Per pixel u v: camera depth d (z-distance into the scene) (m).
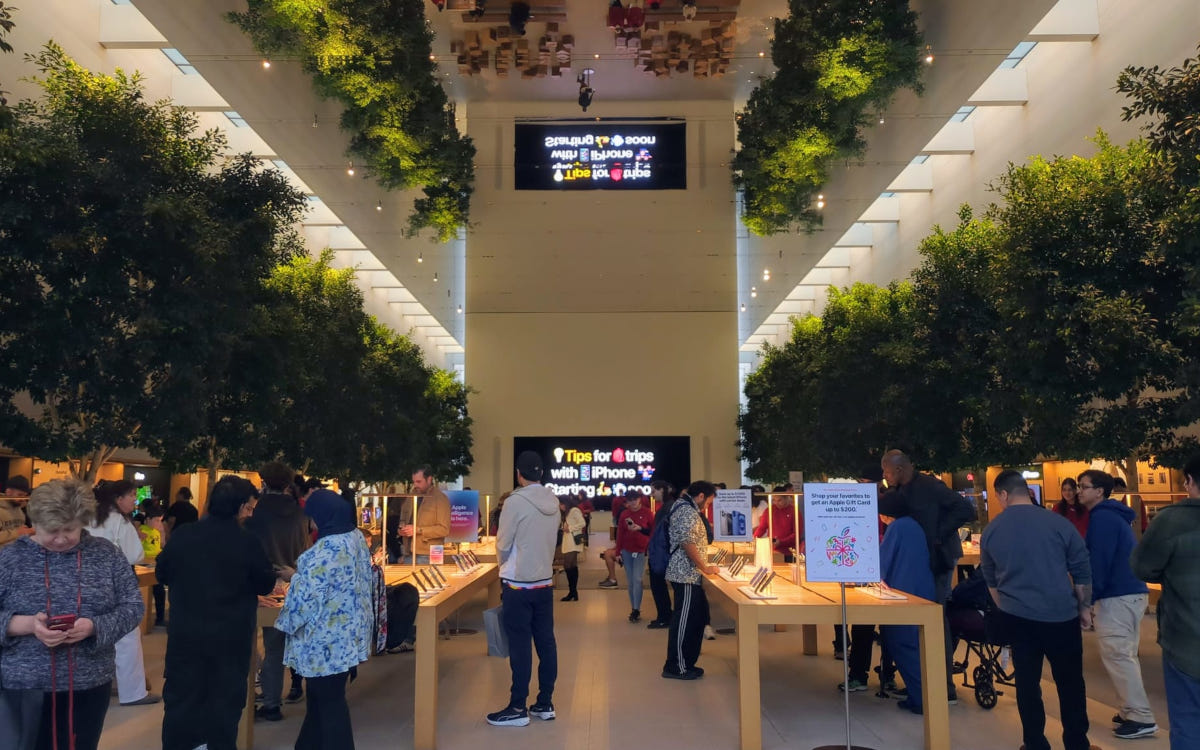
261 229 9.40
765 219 21.38
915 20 16.03
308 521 8.25
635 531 11.91
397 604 6.36
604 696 7.37
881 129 17.14
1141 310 7.72
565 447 26.31
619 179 26.75
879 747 5.86
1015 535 5.30
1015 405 10.16
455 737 6.14
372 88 17.22
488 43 23.27
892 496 7.00
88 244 7.55
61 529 3.79
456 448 24.83
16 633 3.66
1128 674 5.98
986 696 6.81
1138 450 9.00
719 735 6.16
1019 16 12.73
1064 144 14.02
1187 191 6.54
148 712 6.82
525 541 6.55
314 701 5.06
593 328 26.59
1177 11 11.18
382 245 20.62
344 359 15.39
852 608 5.77
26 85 11.04
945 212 18.62
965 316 12.80
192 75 14.85
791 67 17.70
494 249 26.72
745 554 9.63
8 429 7.40
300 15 15.25
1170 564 4.17
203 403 8.94
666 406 26.36
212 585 4.85
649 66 23.69
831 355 16.03
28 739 3.69
